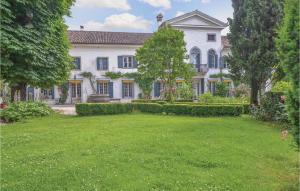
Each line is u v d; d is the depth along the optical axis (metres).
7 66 17.34
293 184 6.70
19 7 17.83
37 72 19.20
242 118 16.52
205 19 45.56
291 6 5.79
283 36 5.91
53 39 20.38
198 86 45.78
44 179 6.73
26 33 17.44
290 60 5.73
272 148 9.77
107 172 7.13
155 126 13.31
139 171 7.23
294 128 6.01
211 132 11.95
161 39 25.69
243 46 16.20
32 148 9.48
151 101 24.06
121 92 44.06
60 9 20.50
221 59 46.28
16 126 14.17
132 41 44.28
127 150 9.02
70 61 24.81
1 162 7.95
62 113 21.27
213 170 7.47
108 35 44.91
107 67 43.84
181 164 7.83
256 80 16.86
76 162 7.84
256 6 15.86
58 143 10.10
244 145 10.07
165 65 25.84
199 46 45.66
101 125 13.85
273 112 14.93
